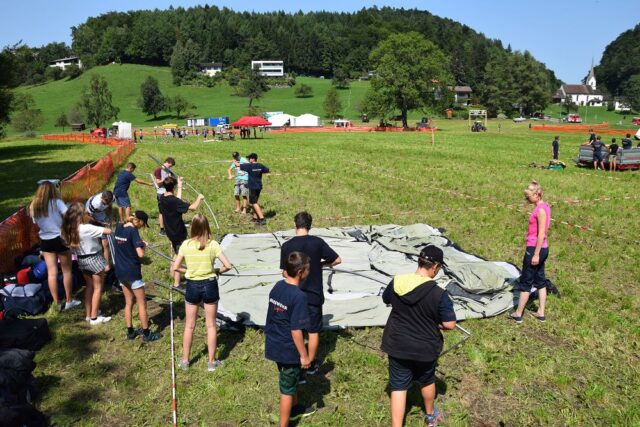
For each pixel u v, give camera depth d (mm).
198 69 195125
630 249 10406
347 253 9445
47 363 5781
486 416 4934
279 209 14148
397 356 4270
